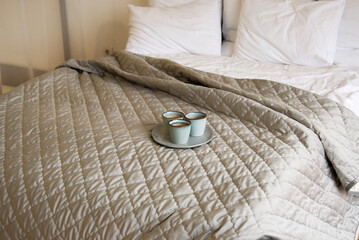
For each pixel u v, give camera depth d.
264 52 2.32
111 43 3.39
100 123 1.45
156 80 1.73
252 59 2.38
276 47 2.29
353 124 1.52
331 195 1.40
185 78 1.86
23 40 3.41
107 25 3.32
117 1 3.20
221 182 1.09
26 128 1.43
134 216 1.01
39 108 1.60
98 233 1.01
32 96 1.72
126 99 1.67
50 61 3.54
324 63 2.21
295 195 1.14
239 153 1.22
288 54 2.26
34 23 3.41
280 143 1.29
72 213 1.06
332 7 2.22
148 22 2.49
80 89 1.82
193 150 1.25
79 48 3.47
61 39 3.45
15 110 1.58
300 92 1.64
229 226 0.94
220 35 2.58
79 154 1.24
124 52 2.10
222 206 1.00
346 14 2.25
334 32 2.20
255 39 2.35
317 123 1.44
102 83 1.85
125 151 1.24
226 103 1.53
